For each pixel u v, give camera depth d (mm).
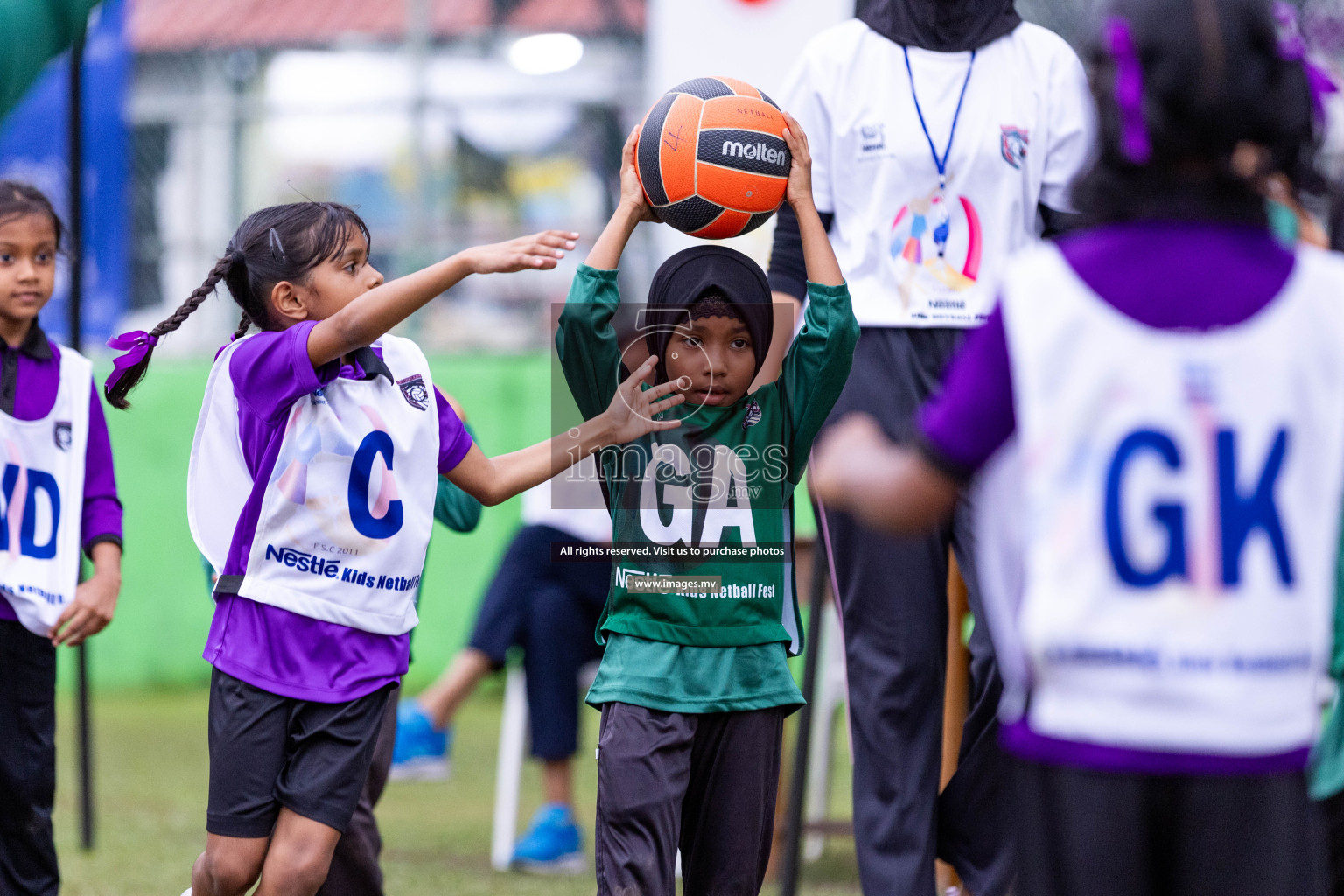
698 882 10477
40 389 12539
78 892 15609
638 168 10711
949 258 12016
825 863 17828
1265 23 6723
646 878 9711
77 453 12727
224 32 34250
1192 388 6449
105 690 32500
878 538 11742
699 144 10414
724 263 10477
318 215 10820
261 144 32875
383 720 11867
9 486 12164
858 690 12055
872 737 11961
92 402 13078
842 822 17062
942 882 13414
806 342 10430
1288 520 6480
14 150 31703
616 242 10562
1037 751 6637
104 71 31703
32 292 12336
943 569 11961
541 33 34906
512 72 33875
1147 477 6422
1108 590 6426
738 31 18875
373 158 33156
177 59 33969
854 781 12164
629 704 10055
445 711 20688
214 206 32812
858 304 12055
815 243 10531
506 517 31656
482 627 19656
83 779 17703
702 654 10125
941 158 12000
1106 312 6531
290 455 10203
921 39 12203
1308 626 6527
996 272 12031
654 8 21109
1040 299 6605
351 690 10211
